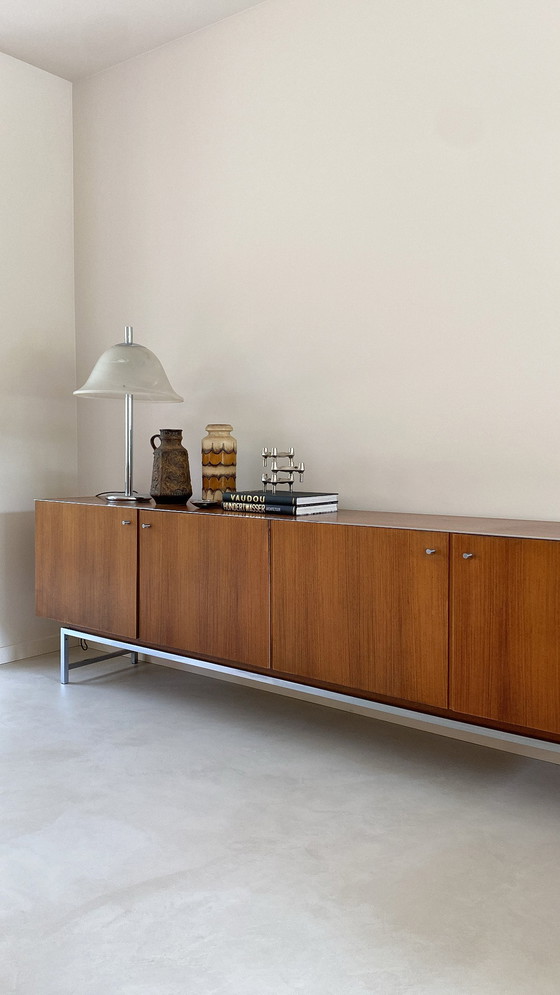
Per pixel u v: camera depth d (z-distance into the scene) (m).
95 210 3.73
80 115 3.77
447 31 2.59
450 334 2.63
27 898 1.70
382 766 2.43
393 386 2.78
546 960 1.49
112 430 3.73
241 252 3.20
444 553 2.11
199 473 3.40
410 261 2.71
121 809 2.12
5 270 3.54
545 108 2.40
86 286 3.80
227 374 3.27
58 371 3.79
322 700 3.03
